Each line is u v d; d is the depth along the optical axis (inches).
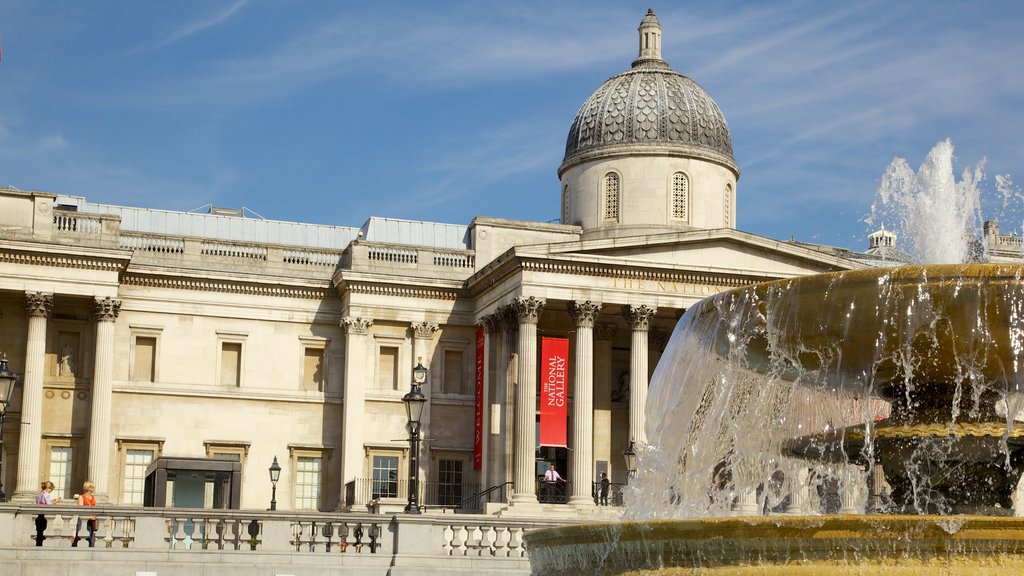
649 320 2982.3
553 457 3083.2
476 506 3053.6
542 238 3277.6
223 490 2442.2
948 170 1139.9
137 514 1620.3
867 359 956.6
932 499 951.6
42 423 2940.5
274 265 3203.7
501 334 3063.5
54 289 2886.3
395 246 3191.4
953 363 924.0
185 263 3139.8
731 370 1122.7
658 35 3575.3
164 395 3063.5
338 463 3149.6
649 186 3299.7
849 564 753.6
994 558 735.7
